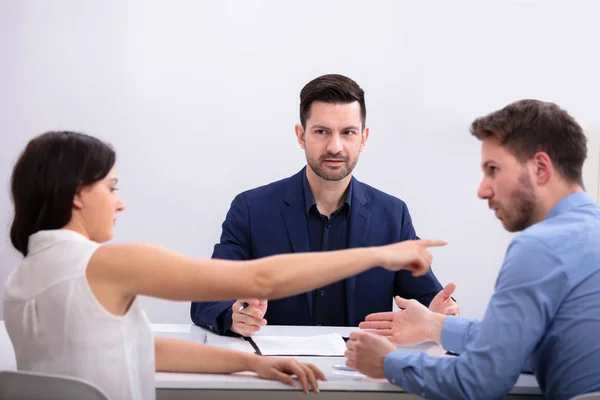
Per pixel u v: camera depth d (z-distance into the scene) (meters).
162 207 3.83
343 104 2.27
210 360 1.60
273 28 3.83
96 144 1.47
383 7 3.87
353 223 2.44
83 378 1.38
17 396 1.28
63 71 3.76
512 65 3.94
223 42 3.81
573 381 1.46
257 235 2.44
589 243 1.48
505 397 1.61
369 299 2.43
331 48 3.86
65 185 1.42
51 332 1.38
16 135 3.76
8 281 1.45
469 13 3.91
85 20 3.75
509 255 1.50
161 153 3.81
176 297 1.39
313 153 2.31
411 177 3.93
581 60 3.94
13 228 1.46
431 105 3.92
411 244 1.52
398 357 1.54
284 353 1.83
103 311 1.38
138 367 1.45
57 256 1.40
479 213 3.96
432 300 2.20
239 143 3.84
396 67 3.89
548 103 1.57
